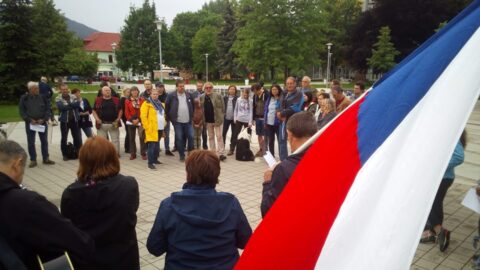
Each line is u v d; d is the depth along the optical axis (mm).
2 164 2029
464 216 5438
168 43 63969
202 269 2127
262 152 9484
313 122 2508
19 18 24562
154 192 6699
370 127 1381
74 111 9195
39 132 8586
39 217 1940
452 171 4316
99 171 2418
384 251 1157
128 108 9227
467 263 4090
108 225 2375
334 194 1363
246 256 1471
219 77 71375
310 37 38406
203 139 9961
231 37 59062
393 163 1262
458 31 1315
